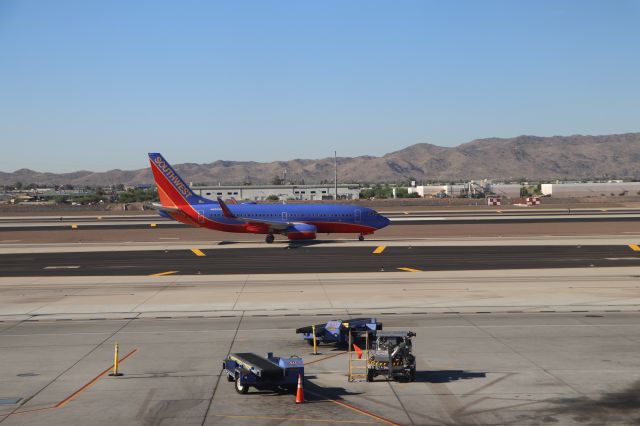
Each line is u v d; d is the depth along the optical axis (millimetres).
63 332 38156
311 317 41906
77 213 198000
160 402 25688
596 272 60281
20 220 159000
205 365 31047
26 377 29219
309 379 28891
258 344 35094
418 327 38594
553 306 44625
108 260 73125
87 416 24078
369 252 78312
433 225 120812
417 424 23062
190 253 79125
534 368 30000
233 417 23906
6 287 54875
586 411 24281
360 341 36125
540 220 131875
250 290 52281
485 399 25781
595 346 33875
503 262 68125
